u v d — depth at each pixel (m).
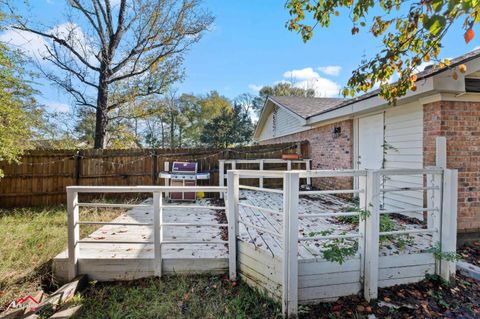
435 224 3.15
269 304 2.84
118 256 3.31
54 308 2.69
